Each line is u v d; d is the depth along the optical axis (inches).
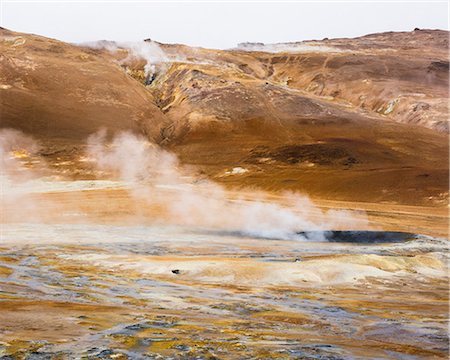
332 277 873.5
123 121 5816.9
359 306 665.0
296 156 4761.3
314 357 400.8
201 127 5812.0
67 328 469.7
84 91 6309.1
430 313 627.8
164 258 991.0
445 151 5290.4
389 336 498.3
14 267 897.5
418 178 3587.6
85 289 703.1
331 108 6510.8
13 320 493.7
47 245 1238.9
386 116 6850.4
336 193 3646.7
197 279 828.0
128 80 6978.4
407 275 948.0
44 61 6717.5
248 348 418.9
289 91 7037.4
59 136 5064.0
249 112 6131.9
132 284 757.9
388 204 3218.5
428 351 439.5
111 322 501.7
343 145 5113.2
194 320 531.8
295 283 828.0
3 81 5999.0
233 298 682.2
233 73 7381.9
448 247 1432.1
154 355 390.0
